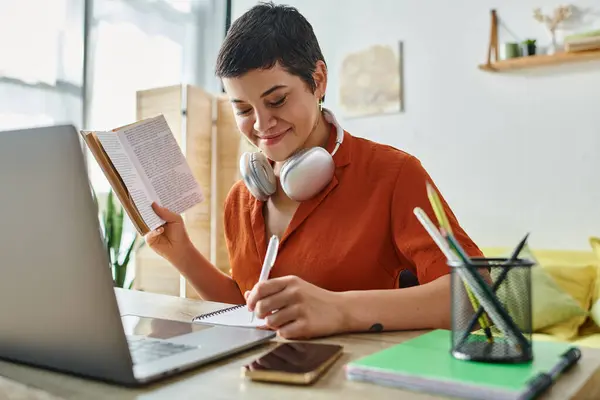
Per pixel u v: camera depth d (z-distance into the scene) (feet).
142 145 3.37
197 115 9.66
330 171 3.62
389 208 3.61
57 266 1.75
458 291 1.97
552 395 1.63
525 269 1.94
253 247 3.94
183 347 2.15
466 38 9.87
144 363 1.90
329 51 11.24
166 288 9.40
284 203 3.89
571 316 7.66
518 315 1.91
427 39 10.21
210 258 9.98
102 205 9.30
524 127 9.38
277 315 2.45
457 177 9.95
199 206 9.73
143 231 3.33
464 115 9.89
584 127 8.91
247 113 3.51
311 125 3.59
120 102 10.05
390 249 3.67
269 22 3.32
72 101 9.27
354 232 3.62
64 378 1.87
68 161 1.63
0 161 1.77
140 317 2.85
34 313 1.86
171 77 11.05
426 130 10.23
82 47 9.39
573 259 8.66
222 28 12.05
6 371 1.97
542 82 9.22
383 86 10.59
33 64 8.79
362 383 1.77
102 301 1.69
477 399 1.59
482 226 9.73
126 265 8.89
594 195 8.84
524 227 9.37
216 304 3.50
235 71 3.25
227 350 2.11
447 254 2.00
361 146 3.91
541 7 9.26
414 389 1.69
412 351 2.00
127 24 10.21
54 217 1.71
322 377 1.84
